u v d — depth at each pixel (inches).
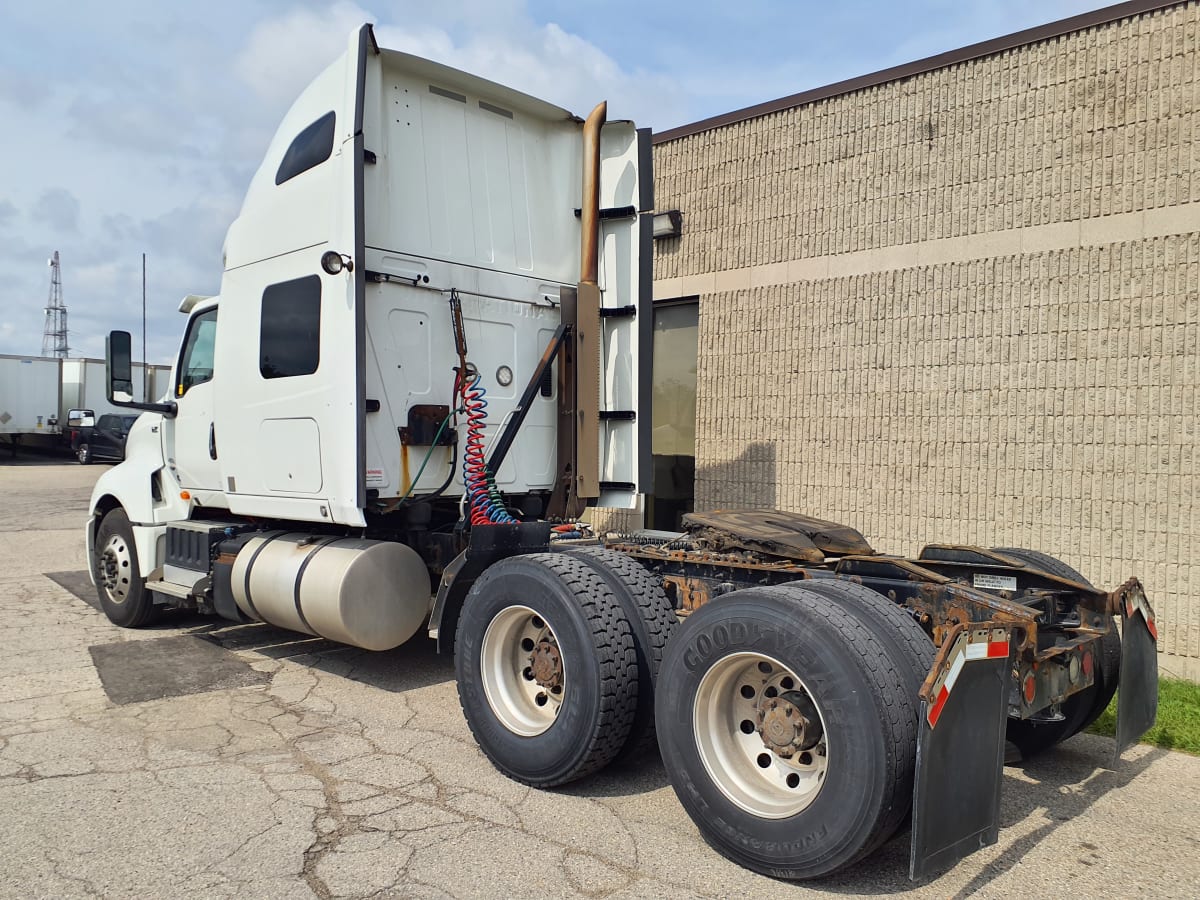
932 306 269.7
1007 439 255.0
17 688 207.5
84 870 122.0
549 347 231.5
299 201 210.4
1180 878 124.3
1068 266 244.8
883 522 279.4
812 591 129.5
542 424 235.6
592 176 234.4
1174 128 228.4
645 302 235.9
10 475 971.9
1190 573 224.2
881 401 280.2
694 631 131.6
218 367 238.7
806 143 298.8
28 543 471.2
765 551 161.0
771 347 307.0
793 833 117.4
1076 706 163.0
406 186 208.1
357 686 212.4
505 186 229.1
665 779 159.2
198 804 144.1
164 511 264.1
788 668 118.9
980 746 114.9
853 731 111.6
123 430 1103.0
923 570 136.6
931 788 107.1
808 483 297.0
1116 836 138.3
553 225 240.2
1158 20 230.7
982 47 259.9
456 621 181.8
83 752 166.9
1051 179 248.2
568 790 153.0
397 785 153.4
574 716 145.1
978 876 124.5
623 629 147.6
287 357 213.6
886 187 280.2
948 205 267.4
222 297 238.4
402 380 205.9
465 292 218.2
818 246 295.7
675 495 344.5
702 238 327.3
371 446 199.9
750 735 130.5
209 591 240.5
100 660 233.3
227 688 209.5
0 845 129.3
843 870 122.6
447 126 217.5
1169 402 227.9
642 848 131.3
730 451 317.7
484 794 150.4
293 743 173.3
